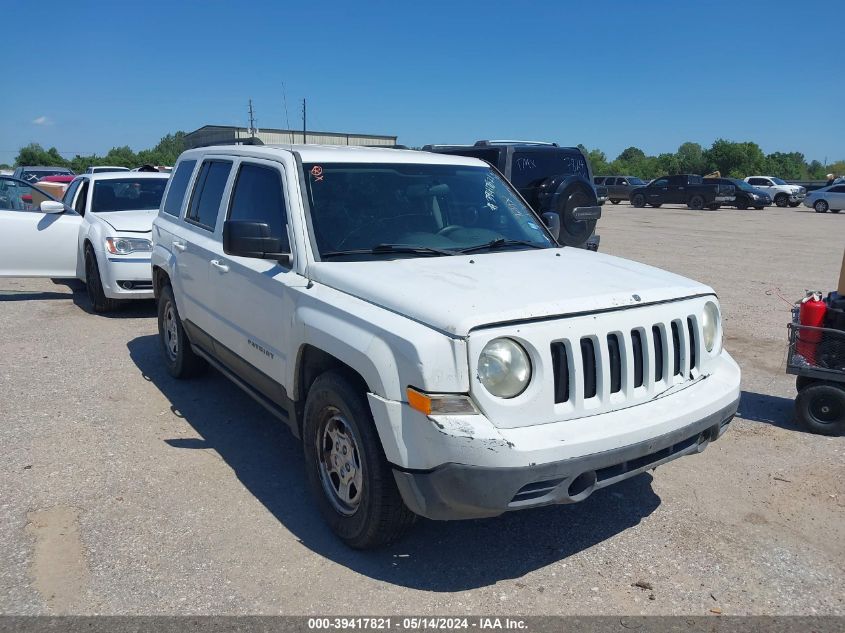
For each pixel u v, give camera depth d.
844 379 5.24
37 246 9.59
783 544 3.86
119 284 8.77
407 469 3.17
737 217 31.50
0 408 5.70
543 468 3.05
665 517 4.14
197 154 6.15
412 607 3.27
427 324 3.19
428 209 4.61
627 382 3.43
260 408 5.84
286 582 3.44
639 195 39.53
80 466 4.67
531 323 3.20
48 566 3.52
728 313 9.82
